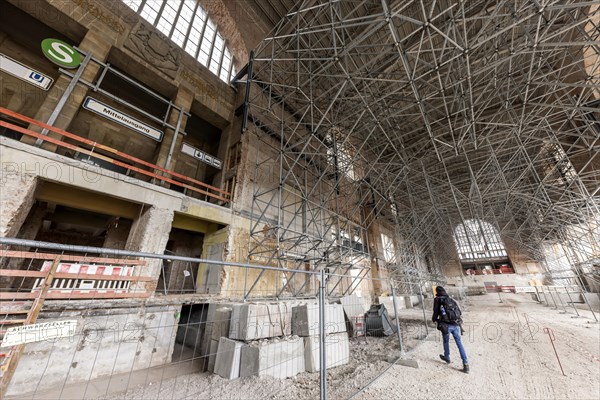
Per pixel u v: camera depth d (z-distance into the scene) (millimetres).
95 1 9195
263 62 13781
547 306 17766
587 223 12867
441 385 4219
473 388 4094
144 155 11148
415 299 20703
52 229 11195
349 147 13867
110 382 4832
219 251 10039
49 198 7098
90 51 8617
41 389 4406
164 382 4770
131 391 4426
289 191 12367
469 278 35625
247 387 4219
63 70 7766
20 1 7852
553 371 4863
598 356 5863
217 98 13031
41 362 4531
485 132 15492
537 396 3828
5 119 7594
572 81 12531
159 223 8047
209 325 6836
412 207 15312
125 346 5590
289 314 6016
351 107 11234
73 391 4426
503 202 18156
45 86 7480
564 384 4242
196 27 14352
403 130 15195
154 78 10906
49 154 6191
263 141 12766
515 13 5883
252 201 11281
